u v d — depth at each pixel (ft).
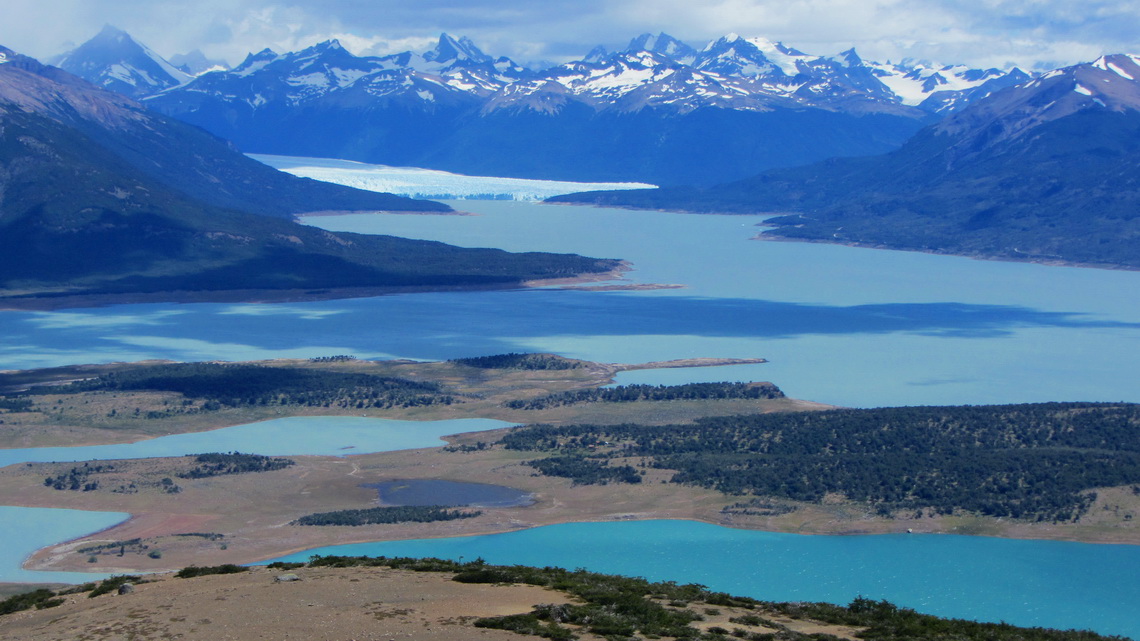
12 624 310.86
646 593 336.29
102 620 300.20
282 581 329.93
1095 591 540.11
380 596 310.45
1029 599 531.09
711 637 289.53
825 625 318.04
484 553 590.14
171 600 313.12
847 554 592.19
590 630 287.07
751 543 609.01
